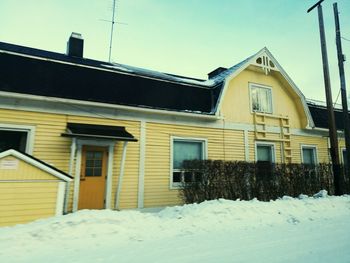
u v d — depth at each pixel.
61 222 4.66
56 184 5.89
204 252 4.00
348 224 6.06
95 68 9.29
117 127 8.97
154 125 9.84
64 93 8.37
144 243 4.42
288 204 7.38
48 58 8.59
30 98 7.66
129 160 9.15
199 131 10.78
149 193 9.26
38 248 3.95
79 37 11.54
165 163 9.78
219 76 12.75
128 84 9.70
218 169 8.70
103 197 8.60
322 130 14.09
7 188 5.36
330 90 10.03
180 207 6.79
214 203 6.78
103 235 4.62
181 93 10.74
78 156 8.29
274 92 13.24
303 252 4.05
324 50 10.36
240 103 12.07
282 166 9.99
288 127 13.17
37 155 7.84
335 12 11.03
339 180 9.47
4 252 3.72
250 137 12.02
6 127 7.58
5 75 7.75
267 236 4.97
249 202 7.13
